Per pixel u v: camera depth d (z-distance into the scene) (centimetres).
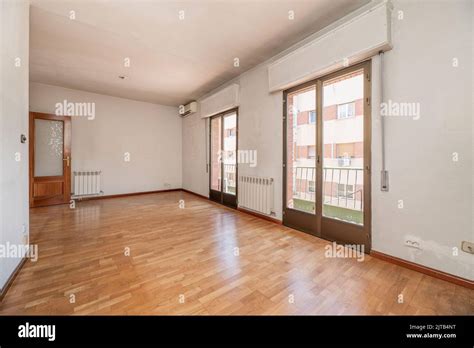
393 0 218
